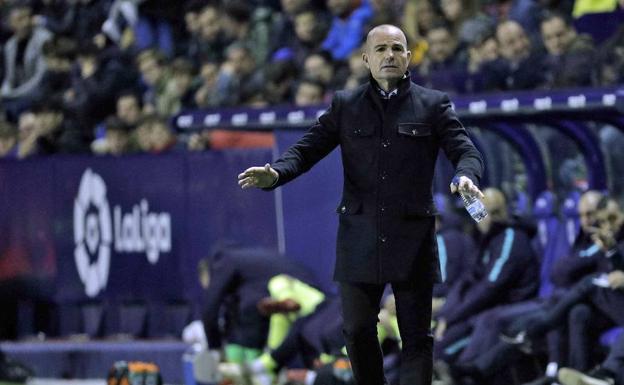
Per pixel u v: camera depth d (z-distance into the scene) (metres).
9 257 46.62
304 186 38.50
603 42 41.56
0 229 46.78
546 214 36.44
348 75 45.06
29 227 46.16
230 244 37.97
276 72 46.56
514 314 34.12
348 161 22.91
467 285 35.81
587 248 33.84
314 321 36.41
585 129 35.22
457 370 34.31
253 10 55.38
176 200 42.41
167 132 45.59
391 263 22.58
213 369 36.59
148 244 43.19
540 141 36.72
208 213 41.72
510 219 35.62
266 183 22.52
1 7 65.56
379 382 23.42
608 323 33.03
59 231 45.44
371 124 22.75
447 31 44.94
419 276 22.69
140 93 53.84
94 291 44.59
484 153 38.00
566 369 31.59
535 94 34.09
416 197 22.70
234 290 37.69
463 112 34.75
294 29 52.44
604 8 44.09
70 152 49.19
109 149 46.94
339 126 23.05
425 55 45.94
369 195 22.73
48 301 45.75
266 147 41.06
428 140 22.69
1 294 46.81
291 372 36.00
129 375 32.94
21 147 50.97
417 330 22.89
